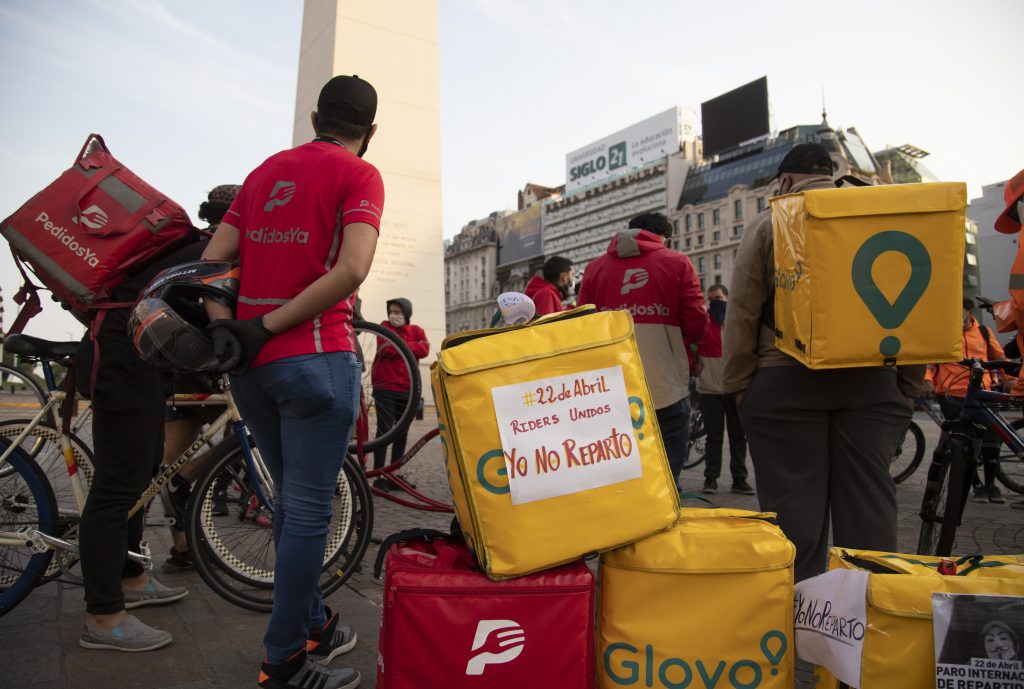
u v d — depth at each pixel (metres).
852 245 2.05
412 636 1.76
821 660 1.82
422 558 1.90
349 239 1.93
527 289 5.29
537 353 1.83
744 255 2.44
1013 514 4.93
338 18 15.70
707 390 5.77
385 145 16.25
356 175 2.01
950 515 2.76
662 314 3.76
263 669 2.04
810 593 1.88
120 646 2.38
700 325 3.76
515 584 1.77
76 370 2.76
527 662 1.77
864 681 1.71
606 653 1.85
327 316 2.02
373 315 15.99
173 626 2.65
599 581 1.92
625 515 1.82
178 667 2.28
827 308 2.06
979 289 57.84
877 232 2.05
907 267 2.04
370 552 3.80
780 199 2.31
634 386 1.90
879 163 75.38
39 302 2.59
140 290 2.44
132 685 2.13
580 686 1.79
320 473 2.03
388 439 3.77
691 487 6.18
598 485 1.81
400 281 16.28
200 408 3.18
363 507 3.02
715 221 76.56
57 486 2.92
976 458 2.80
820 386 2.33
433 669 1.75
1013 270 2.91
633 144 94.94
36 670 2.21
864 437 2.31
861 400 2.30
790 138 70.12
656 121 92.38
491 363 1.81
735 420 5.73
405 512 4.76
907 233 2.04
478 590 1.76
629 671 1.83
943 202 2.04
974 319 5.62
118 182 2.45
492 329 1.92
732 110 74.50
